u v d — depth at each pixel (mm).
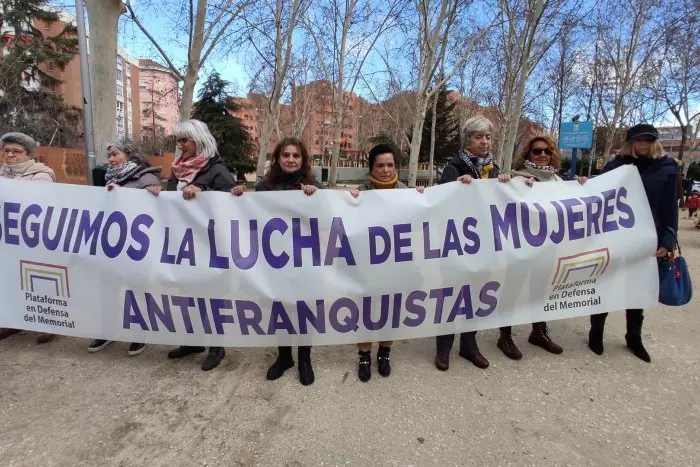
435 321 3115
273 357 3342
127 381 2912
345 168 46906
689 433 2449
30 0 24172
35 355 3256
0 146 3529
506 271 3146
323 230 3006
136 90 55250
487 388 2916
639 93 24938
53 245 3141
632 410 2674
